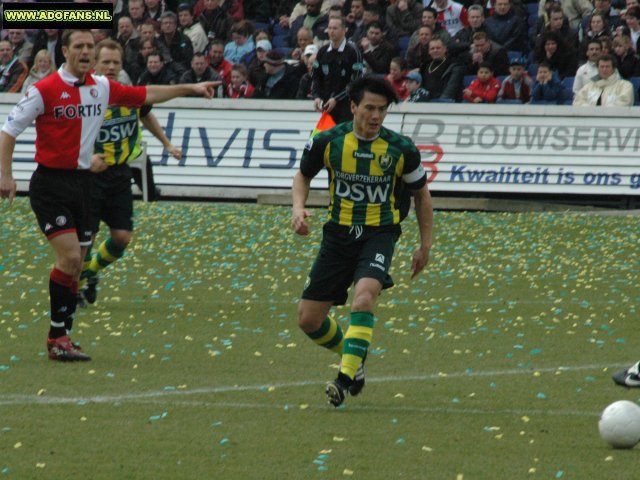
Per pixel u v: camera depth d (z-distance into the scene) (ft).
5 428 71.00
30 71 256.52
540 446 68.08
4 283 138.92
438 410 77.61
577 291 136.87
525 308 124.47
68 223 94.53
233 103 231.30
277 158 229.45
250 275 147.74
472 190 221.87
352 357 76.54
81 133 95.25
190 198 235.61
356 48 179.52
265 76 239.30
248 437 69.56
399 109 224.33
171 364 93.25
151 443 67.87
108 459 64.23
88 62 93.71
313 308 82.12
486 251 170.50
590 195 221.05
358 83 78.79
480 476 61.57
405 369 92.43
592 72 226.38
